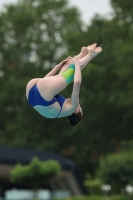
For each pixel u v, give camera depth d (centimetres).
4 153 8650
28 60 14150
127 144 9625
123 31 10588
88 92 10650
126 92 10331
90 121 10812
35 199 7388
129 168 7544
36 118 12194
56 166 7812
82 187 8725
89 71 10375
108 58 10412
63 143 11681
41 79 2923
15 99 12938
